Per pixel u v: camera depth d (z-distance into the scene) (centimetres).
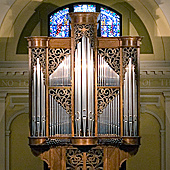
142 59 1502
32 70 1303
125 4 1542
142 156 1505
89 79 1283
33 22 1538
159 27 1485
